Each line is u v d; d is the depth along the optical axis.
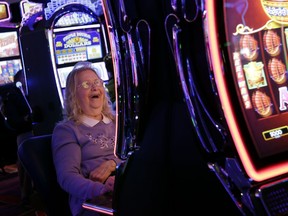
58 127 2.28
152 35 1.23
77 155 2.21
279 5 1.15
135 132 1.28
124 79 1.27
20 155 2.18
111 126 2.40
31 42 5.11
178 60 1.14
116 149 1.32
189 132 1.19
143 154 1.28
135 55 1.25
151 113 1.28
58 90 4.92
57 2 5.09
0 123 5.85
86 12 5.06
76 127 2.29
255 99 1.10
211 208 1.21
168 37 1.19
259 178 1.09
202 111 1.14
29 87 5.23
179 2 1.14
